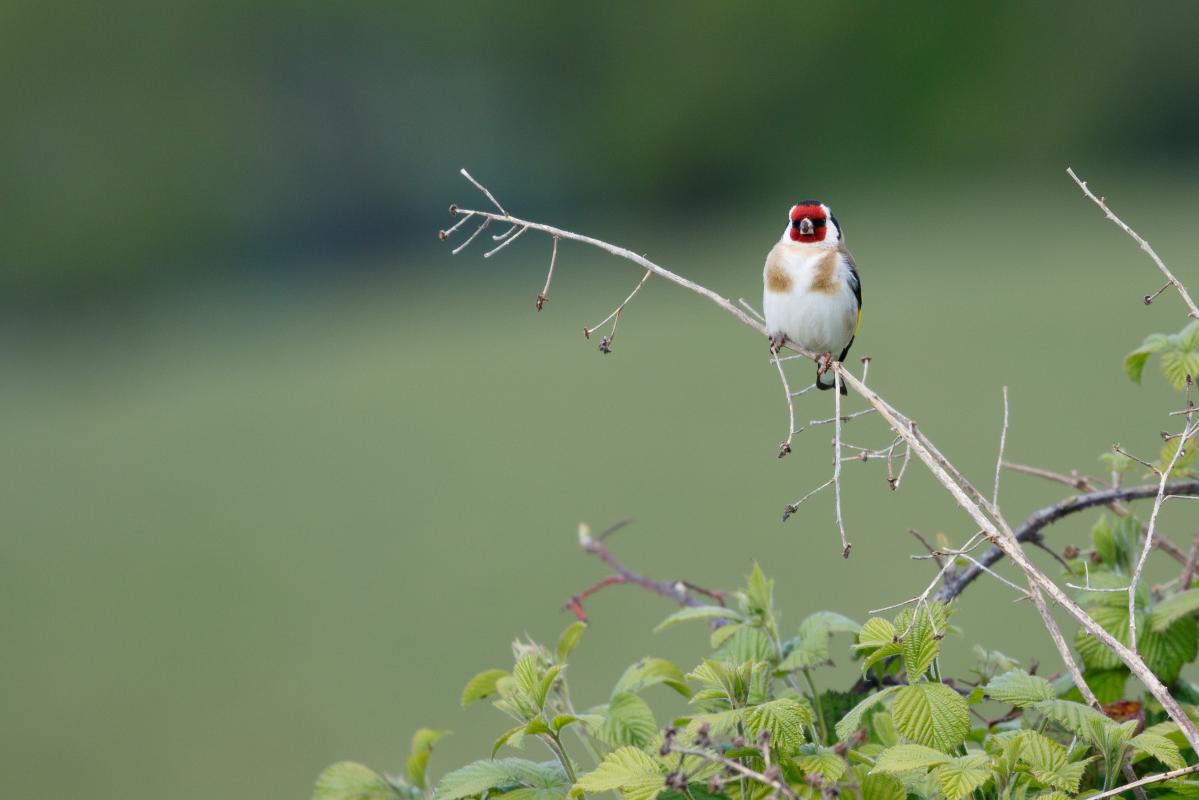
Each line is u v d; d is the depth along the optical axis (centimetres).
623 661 955
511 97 4228
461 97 4184
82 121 3953
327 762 923
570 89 4275
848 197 4066
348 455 1931
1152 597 301
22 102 3912
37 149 3941
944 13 4100
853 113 4172
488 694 277
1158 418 1461
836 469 247
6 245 3950
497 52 4197
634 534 1319
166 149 3972
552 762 248
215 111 3988
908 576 1041
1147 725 272
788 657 265
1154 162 3903
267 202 4056
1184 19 3903
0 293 3950
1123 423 1450
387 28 4044
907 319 2302
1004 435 259
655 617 1069
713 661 240
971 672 282
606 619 1080
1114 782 233
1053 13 4003
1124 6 3959
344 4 4041
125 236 3975
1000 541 231
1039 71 4034
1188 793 233
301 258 4072
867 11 4100
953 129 4122
